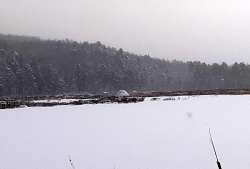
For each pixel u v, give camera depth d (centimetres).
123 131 1540
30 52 14212
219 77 12431
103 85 11512
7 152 1128
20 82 9400
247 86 11712
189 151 1068
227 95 4878
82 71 11119
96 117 2191
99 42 14862
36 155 1074
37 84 9700
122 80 11794
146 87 13075
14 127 1775
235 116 2009
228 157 973
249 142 1179
